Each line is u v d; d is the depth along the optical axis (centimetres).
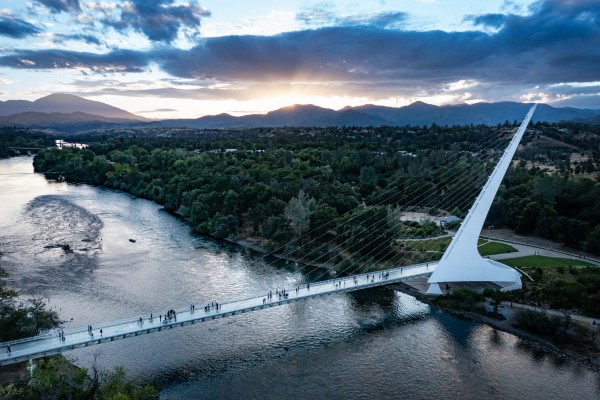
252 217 15550
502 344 8731
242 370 7769
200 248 14288
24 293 10431
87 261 12731
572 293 9738
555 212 14950
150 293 10594
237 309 8519
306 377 7612
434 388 7362
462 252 10762
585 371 7838
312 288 9731
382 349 8538
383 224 13275
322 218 14050
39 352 6869
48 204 19738
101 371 7475
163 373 7619
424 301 10669
